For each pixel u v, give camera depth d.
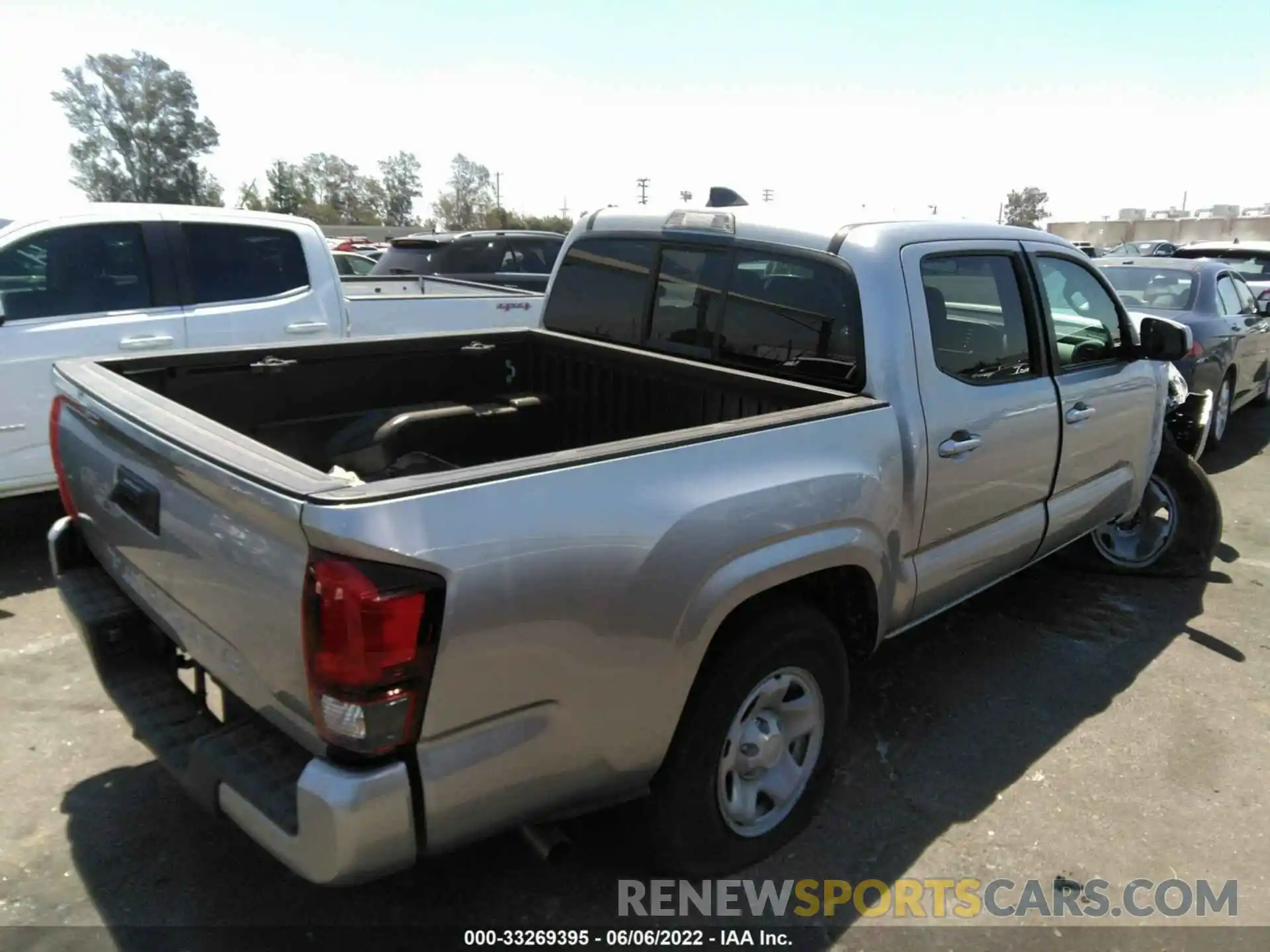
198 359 3.33
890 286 3.06
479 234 12.05
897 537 3.03
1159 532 5.16
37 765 3.25
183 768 2.29
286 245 6.27
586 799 2.32
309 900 2.65
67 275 5.34
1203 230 45.62
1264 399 10.56
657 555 2.22
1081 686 4.02
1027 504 3.77
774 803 2.88
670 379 3.66
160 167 90.25
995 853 2.95
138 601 2.61
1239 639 4.48
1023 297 3.65
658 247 3.80
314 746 2.00
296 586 1.88
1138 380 4.40
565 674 2.11
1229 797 3.26
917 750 3.51
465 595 1.90
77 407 2.74
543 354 4.22
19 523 5.81
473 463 3.87
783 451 2.59
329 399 3.73
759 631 2.61
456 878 2.76
